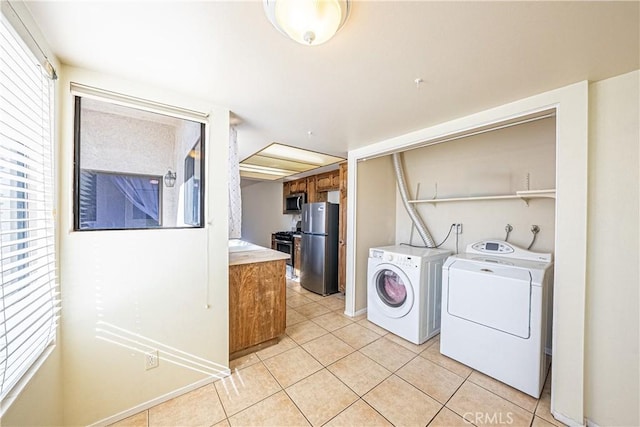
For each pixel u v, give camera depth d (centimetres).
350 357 214
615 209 135
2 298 81
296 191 516
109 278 143
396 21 97
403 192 317
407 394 170
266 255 242
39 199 111
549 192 185
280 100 170
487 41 109
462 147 282
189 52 119
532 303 168
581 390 141
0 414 83
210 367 179
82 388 136
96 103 142
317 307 332
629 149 132
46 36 107
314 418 150
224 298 185
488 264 200
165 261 161
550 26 100
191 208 172
